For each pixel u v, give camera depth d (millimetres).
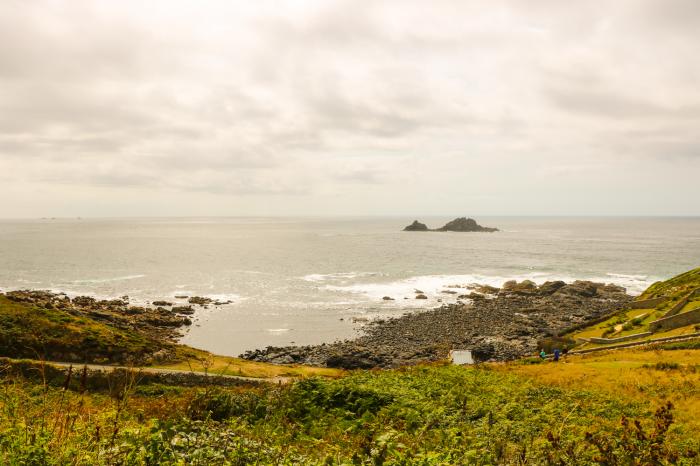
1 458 5656
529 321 76312
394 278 122312
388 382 23406
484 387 24125
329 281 116750
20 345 32875
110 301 83938
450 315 80375
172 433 7613
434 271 135750
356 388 18172
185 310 81125
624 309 71125
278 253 187000
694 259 167500
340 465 7465
